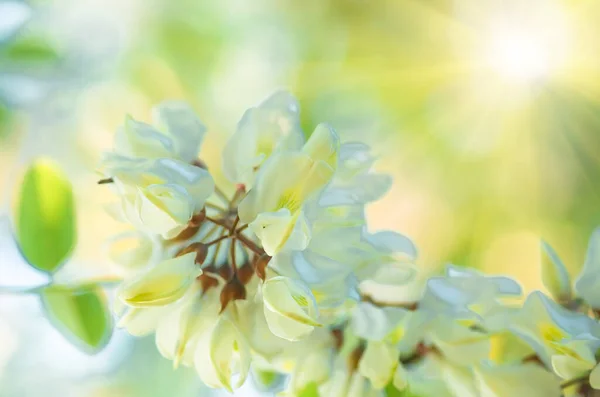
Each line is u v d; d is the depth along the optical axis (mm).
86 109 583
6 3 502
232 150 373
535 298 371
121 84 609
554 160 690
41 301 395
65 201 399
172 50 638
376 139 676
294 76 663
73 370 513
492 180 688
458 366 374
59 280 398
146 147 369
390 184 377
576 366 363
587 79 713
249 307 363
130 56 614
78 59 573
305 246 357
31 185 397
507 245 667
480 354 372
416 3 698
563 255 663
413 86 693
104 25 593
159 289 354
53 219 398
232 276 364
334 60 673
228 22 650
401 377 372
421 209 676
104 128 590
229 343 361
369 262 371
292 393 375
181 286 356
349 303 375
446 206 680
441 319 374
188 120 377
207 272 364
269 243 354
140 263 370
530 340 373
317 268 361
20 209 397
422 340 375
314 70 668
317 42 672
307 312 353
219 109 641
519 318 373
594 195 678
